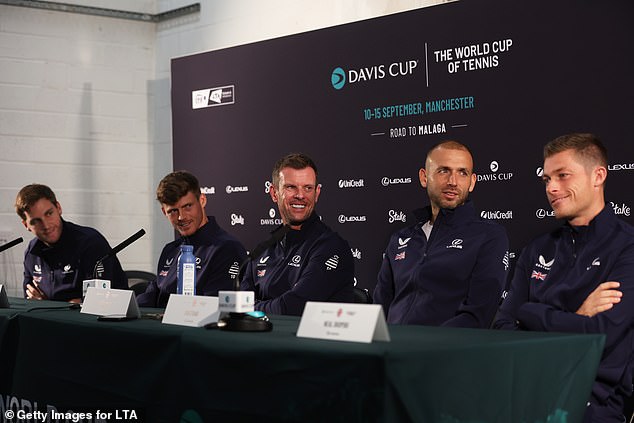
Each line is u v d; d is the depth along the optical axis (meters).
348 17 4.21
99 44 5.00
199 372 1.71
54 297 3.81
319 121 4.07
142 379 1.86
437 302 2.82
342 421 1.42
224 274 3.21
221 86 4.50
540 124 3.24
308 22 4.41
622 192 2.99
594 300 2.24
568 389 1.69
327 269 2.96
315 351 1.47
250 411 1.59
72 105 4.92
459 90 3.51
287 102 4.20
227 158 4.48
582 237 2.40
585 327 2.19
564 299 2.37
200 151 4.61
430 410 1.42
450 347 1.46
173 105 4.73
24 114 4.80
